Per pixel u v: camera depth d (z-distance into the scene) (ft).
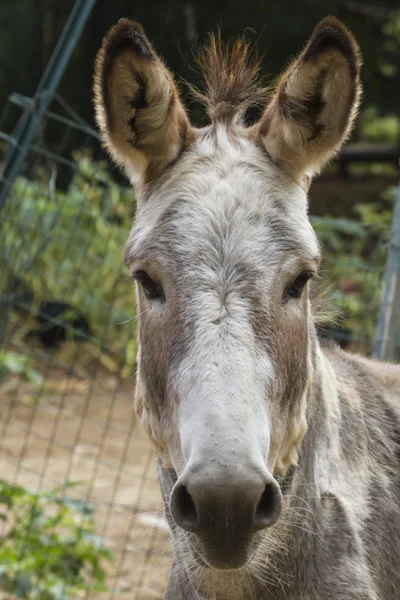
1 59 102.58
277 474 16.37
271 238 14.99
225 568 13.88
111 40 15.79
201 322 14.28
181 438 14.08
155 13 95.40
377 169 126.62
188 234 14.98
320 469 17.49
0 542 29.19
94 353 57.57
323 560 17.04
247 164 15.76
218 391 13.71
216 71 17.38
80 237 49.73
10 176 29.50
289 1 94.53
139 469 42.14
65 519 29.22
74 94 96.07
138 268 15.48
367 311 33.09
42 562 27.96
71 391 53.21
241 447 13.35
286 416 15.35
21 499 29.45
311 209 98.53
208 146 16.19
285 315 15.08
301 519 16.97
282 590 16.92
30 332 57.93
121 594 30.01
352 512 17.61
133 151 16.31
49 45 102.06
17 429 46.80
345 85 15.93
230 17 94.43
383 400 20.13
